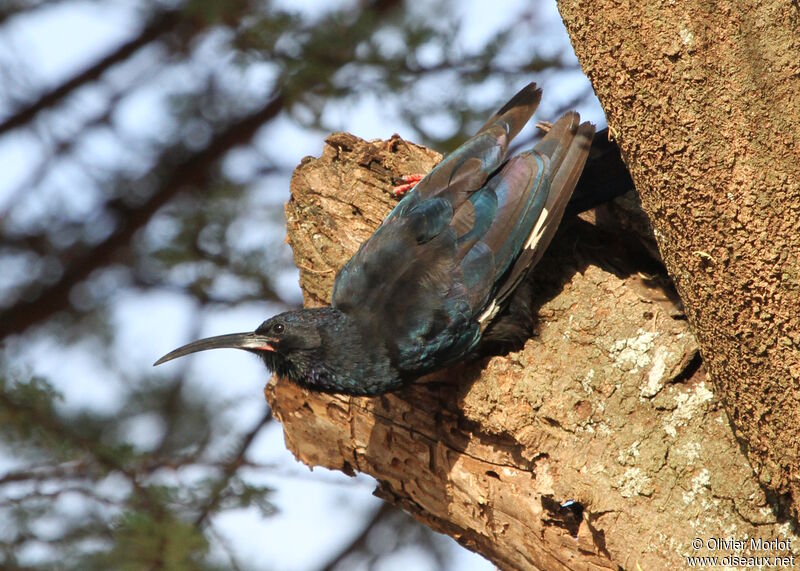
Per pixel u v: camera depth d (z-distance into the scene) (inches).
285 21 604.4
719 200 291.4
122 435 590.6
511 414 343.6
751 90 284.4
